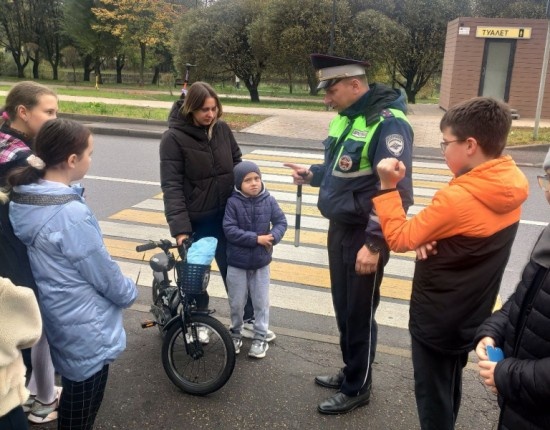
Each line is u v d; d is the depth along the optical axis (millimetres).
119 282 2254
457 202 1925
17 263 2195
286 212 6762
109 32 40188
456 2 25281
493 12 28609
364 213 2604
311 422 2818
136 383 3133
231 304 3443
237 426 2773
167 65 49781
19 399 1667
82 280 2170
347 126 2670
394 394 3086
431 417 2258
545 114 18172
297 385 3160
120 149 10773
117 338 2307
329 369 3338
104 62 49156
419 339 2180
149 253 5234
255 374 3266
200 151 3289
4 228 2160
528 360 1585
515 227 2061
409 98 27234
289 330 3838
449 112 2004
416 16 24953
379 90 2604
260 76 25938
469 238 1966
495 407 2994
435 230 1984
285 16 23391
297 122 14867
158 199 7109
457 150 1968
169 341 3037
